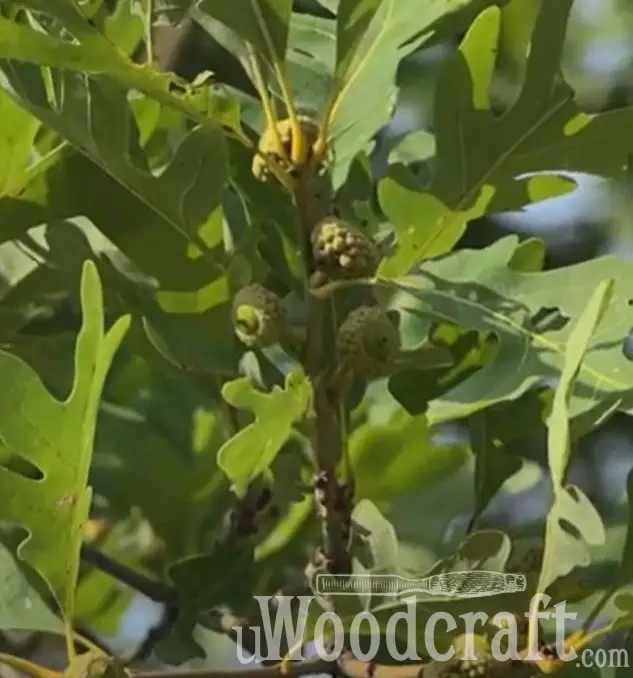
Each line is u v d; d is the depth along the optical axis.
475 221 1.85
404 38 1.28
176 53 1.53
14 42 1.04
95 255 1.41
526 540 1.43
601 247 2.06
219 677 1.08
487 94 1.29
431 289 1.29
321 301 1.14
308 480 1.46
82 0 1.23
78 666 1.01
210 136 1.34
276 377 1.41
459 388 1.26
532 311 1.29
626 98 2.27
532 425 1.44
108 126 1.26
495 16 1.28
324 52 1.52
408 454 1.57
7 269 1.46
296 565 1.48
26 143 1.35
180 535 1.58
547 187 1.33
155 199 1.33
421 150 1.59
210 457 1.56
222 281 1.39
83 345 1.03
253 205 1.42
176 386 1.58
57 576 1.06
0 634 1.46
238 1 1.09
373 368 1.15
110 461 1.57
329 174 1.27
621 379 1.18
